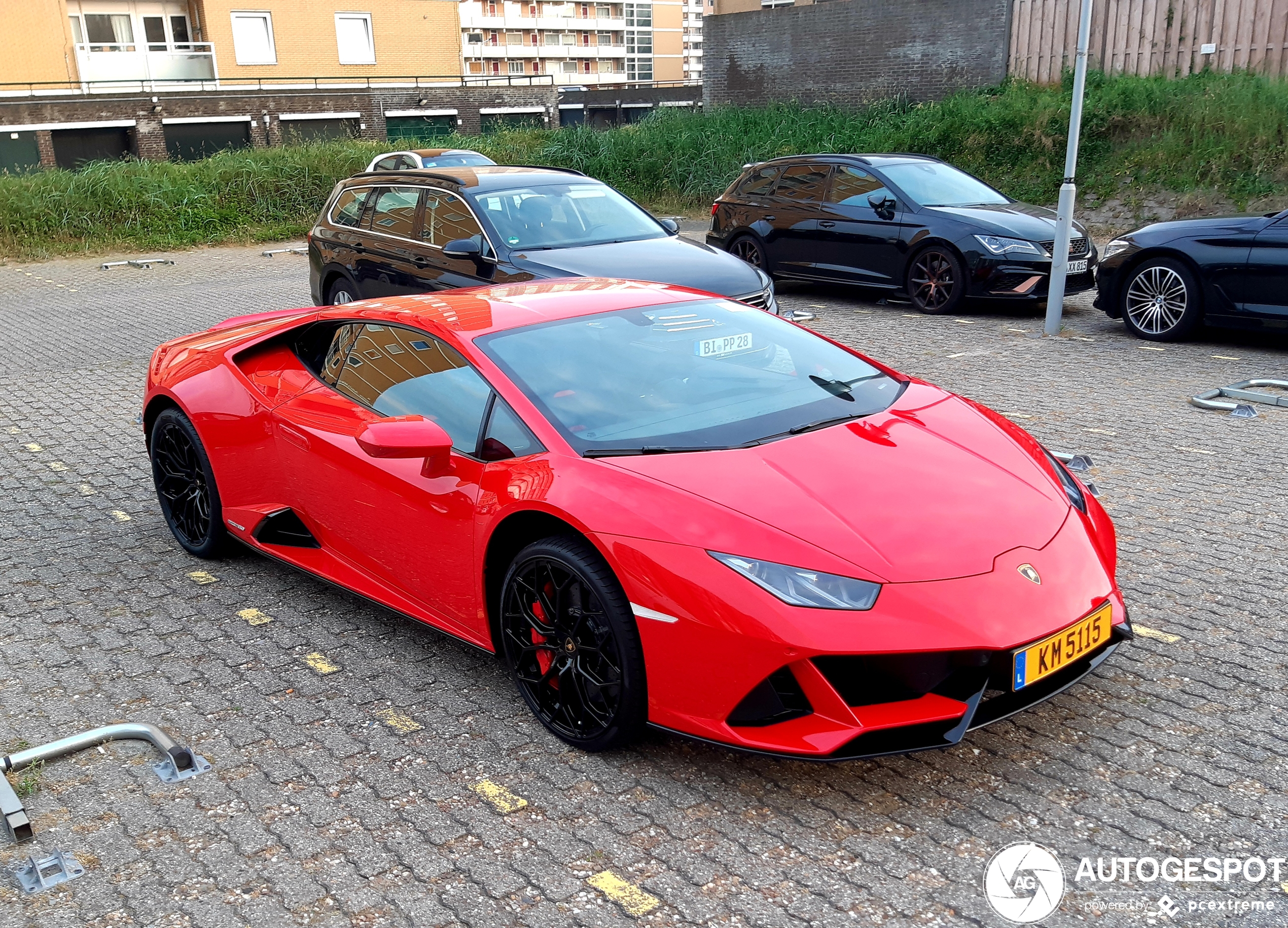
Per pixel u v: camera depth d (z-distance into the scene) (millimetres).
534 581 3242
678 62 136250
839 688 2746
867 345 9125
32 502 5742
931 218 10414
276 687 3678
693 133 21344
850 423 3527
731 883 2584
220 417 4492
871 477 3166
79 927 2518
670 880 2604
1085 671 3027
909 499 3074
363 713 3484
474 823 2867
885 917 2447
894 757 3096
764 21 24188
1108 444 5996
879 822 2799
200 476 4750
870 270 11016
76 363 9367
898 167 11219
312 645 4000
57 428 7211
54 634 4156
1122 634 3125
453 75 45375
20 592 4566
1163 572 4285
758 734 2799
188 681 3748
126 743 3344
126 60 38031
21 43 35781
